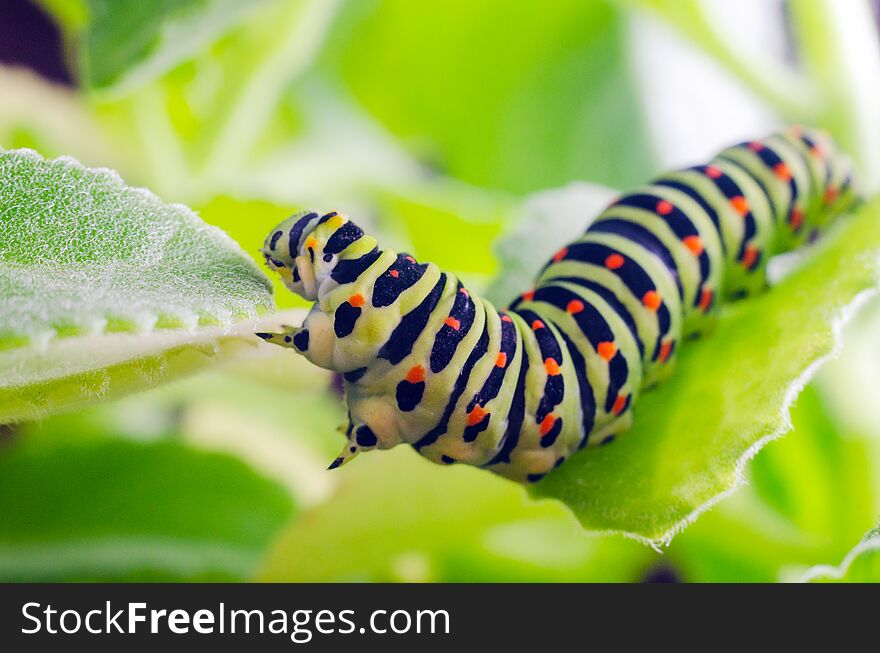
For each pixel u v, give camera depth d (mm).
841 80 139
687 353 128
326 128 174
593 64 190
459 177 193
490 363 121
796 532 139
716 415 122
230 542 145
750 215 132
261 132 163
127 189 116
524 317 125
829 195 139
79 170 116
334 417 155
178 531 145
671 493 120
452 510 134
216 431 151
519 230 140
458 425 121
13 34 161
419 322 119
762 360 123
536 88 192
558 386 122
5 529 143
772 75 140
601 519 121
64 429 149
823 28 139
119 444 148
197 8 125
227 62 145
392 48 185
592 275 126
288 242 120
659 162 188
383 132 189
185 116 151
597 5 186
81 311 107
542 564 148
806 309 124
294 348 119
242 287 114
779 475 142
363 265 119
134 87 126
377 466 134
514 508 134
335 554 133
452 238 153
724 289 133
